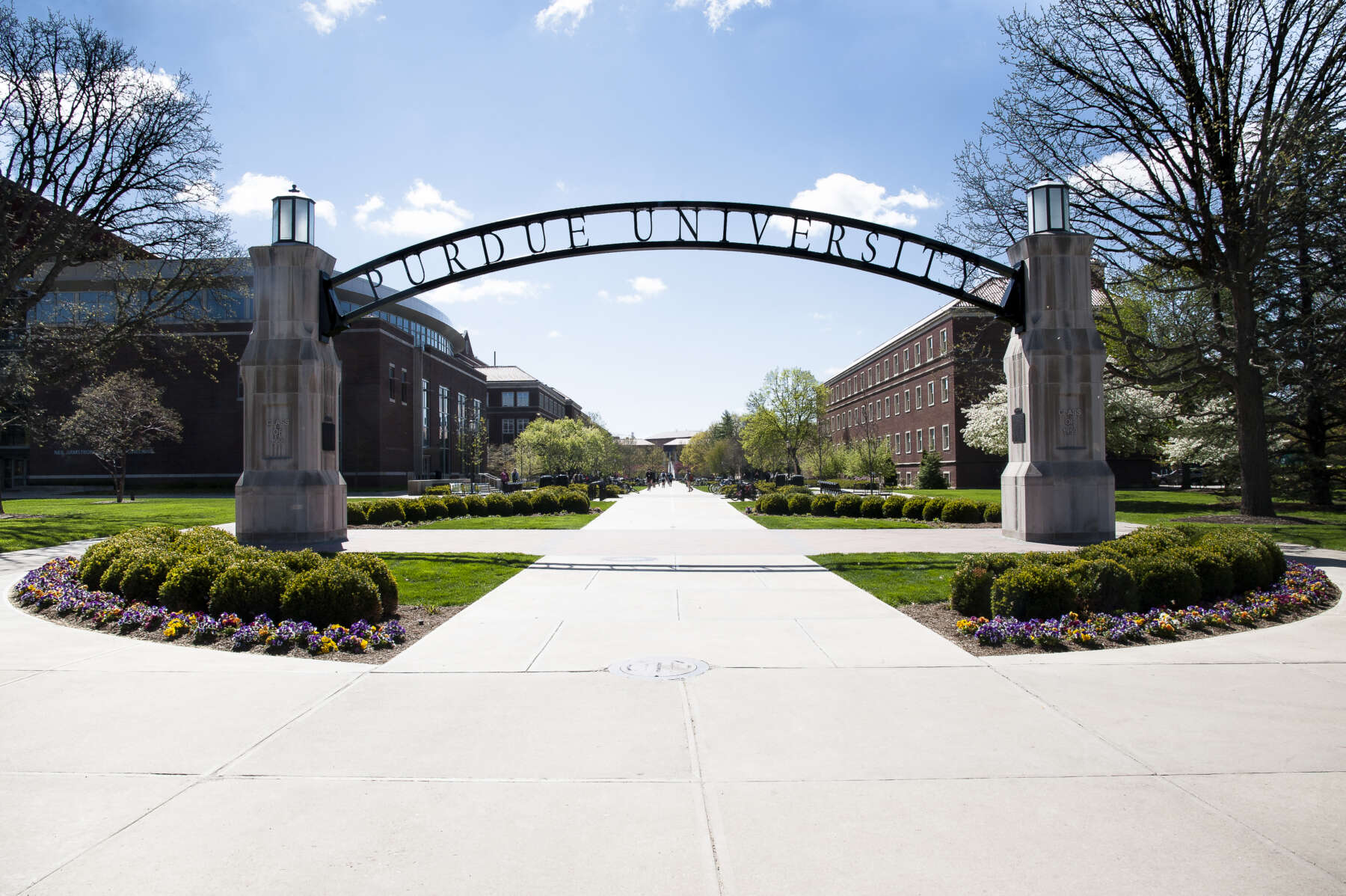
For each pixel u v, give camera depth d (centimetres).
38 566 1266
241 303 5722
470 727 473
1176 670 599
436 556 1335
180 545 948
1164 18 1894
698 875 299
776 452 6788
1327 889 286
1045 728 467
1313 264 1928
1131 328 2695
